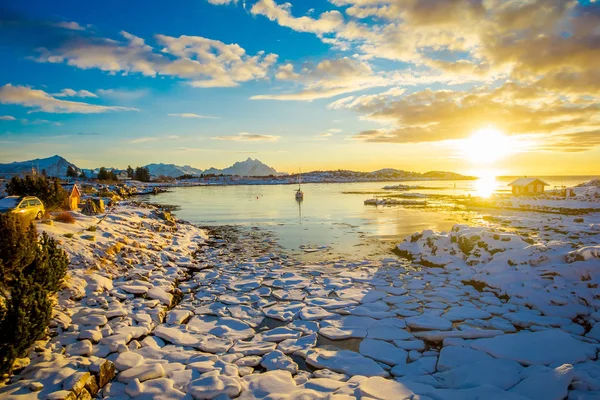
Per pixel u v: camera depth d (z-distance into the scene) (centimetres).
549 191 6406
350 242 2333
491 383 680
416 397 632
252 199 6738
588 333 888
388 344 878
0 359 604
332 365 782
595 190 5450
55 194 2633
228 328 977
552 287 1132
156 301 1120
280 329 973
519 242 1583
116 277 1298
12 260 803
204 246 2227
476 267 1514
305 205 5309
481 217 3625
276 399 638
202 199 6838
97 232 1703
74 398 602
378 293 1259
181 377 717
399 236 2552
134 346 838
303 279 1450
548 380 655
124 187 8994
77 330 866
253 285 1374
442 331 928
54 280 939
